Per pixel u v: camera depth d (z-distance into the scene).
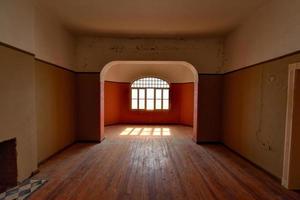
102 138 6.17
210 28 5.02
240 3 3.67
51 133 4.44
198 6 3.79
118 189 3.02
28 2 3.22
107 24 4.79
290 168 3.06
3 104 2.72
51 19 4.35
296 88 2.99
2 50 2.67
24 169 3.23
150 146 5.48
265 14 3.71
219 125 5.97
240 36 4.75
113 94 9.23
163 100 9.59
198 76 5.88
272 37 3.51
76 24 4.79
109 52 5.83
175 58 5.86
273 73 3.50
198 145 5.71
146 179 3.38
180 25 4.83
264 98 3.78
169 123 9.52
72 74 5.62
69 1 3.59
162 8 3.89
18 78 3.03
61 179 3.34
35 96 3.75
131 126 8.86
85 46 5.81
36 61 3.79
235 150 4.96
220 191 3.00
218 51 5.85
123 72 9.35
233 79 5.16
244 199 2.79
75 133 5.85
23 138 3.18
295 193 2.96
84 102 5.91
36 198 2.75
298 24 2.90
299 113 3.00
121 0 3.57
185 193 2.93
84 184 3.17
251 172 3.74
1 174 3.02
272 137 3.52
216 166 4.03
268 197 2.85
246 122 4.44
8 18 2.77
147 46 5.84
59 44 4.79
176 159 4.42
